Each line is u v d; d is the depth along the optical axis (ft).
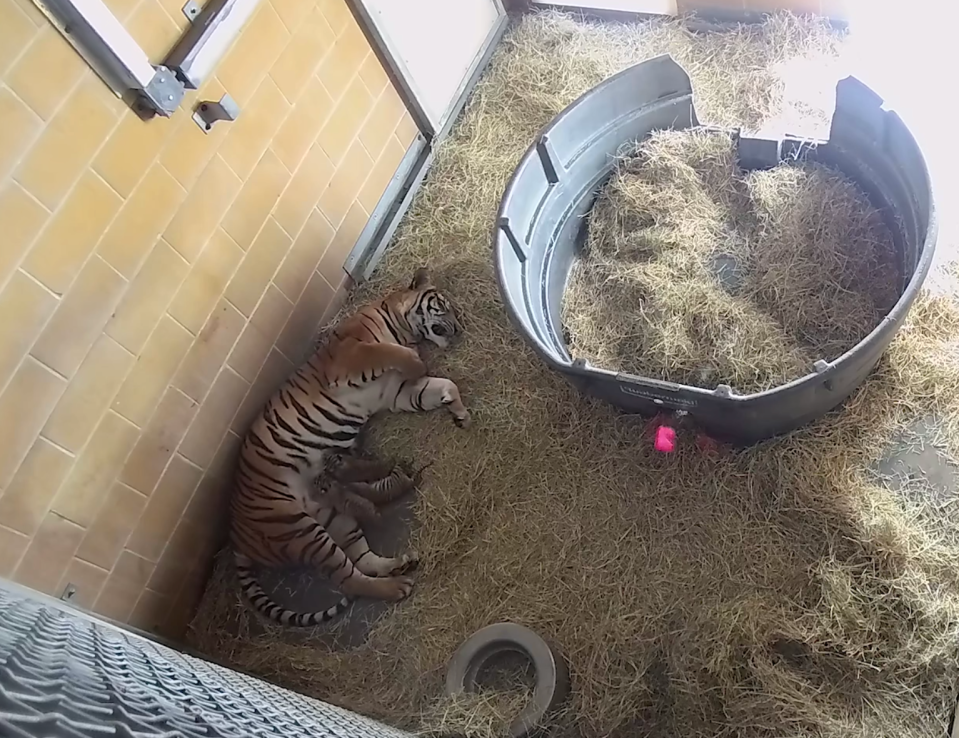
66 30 6.23
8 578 6.51
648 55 10.24
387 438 8.70
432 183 10.25
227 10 7.15
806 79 9.37
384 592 7.82
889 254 7.69
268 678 7.75
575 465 7.92
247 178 8.05
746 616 6.57
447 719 6.75
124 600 7.60
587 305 8.57
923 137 8.40
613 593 7.22
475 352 8.86
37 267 6.43
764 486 7.27
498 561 7.72
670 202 8.54
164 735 2.49
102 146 6.71
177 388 7.74
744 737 6.27
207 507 8.34
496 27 11.07
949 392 7.22
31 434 6.59
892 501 6.91
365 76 9.15
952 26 8.93
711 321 7.69
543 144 8.23
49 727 2.02
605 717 6.66
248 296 8.34
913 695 6.16
